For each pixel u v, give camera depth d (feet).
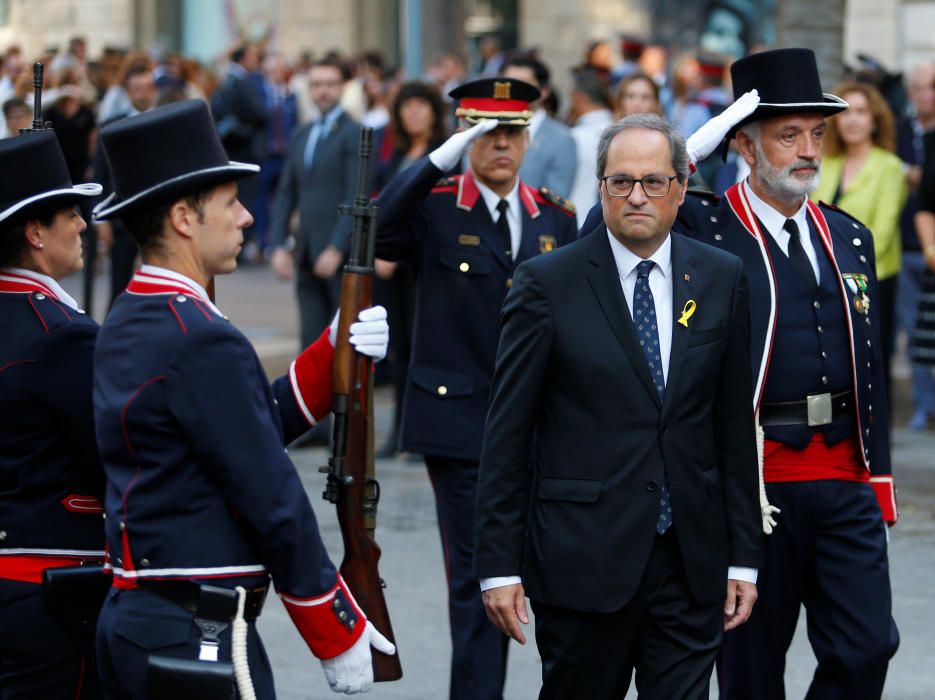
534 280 38.01
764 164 44.62
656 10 235.20
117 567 32.63
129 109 116.37
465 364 51.88
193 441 31.81
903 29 194.08
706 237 45.09
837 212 46.91
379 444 92.73
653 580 37.50
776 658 44.91
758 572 44.27
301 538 32.12
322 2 248.52
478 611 49.62
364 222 38.52
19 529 36.65
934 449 90.12
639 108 84.79
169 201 32.60
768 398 44.04
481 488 38.19
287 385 38.14
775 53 44.27
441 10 185.78
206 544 31.99
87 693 37.50
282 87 176.14
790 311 44.29
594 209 44.78
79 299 141.49
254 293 148.77
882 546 44.14
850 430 44.37
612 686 38.09
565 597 37.24
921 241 87.92
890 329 86.17
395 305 85.92
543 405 38.27
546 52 239.09
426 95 86.94
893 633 43.78
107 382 32.63
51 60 104.06
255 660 32.65
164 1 257.55
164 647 31.65
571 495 37.40
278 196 91.45
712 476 38.01
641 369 37.35
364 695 53.88
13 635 36.68
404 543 71.51
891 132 82.89
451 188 53.11
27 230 37.22
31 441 36.60
